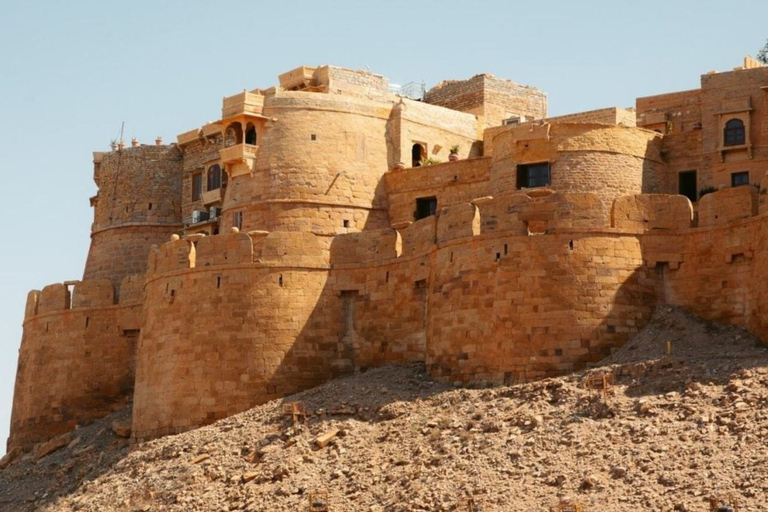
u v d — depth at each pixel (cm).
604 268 5962
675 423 5144
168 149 8481
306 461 5750
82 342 7750
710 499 4612
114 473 6350
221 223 7700
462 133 8019
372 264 6662
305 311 6650
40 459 7312
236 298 6662
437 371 6181
